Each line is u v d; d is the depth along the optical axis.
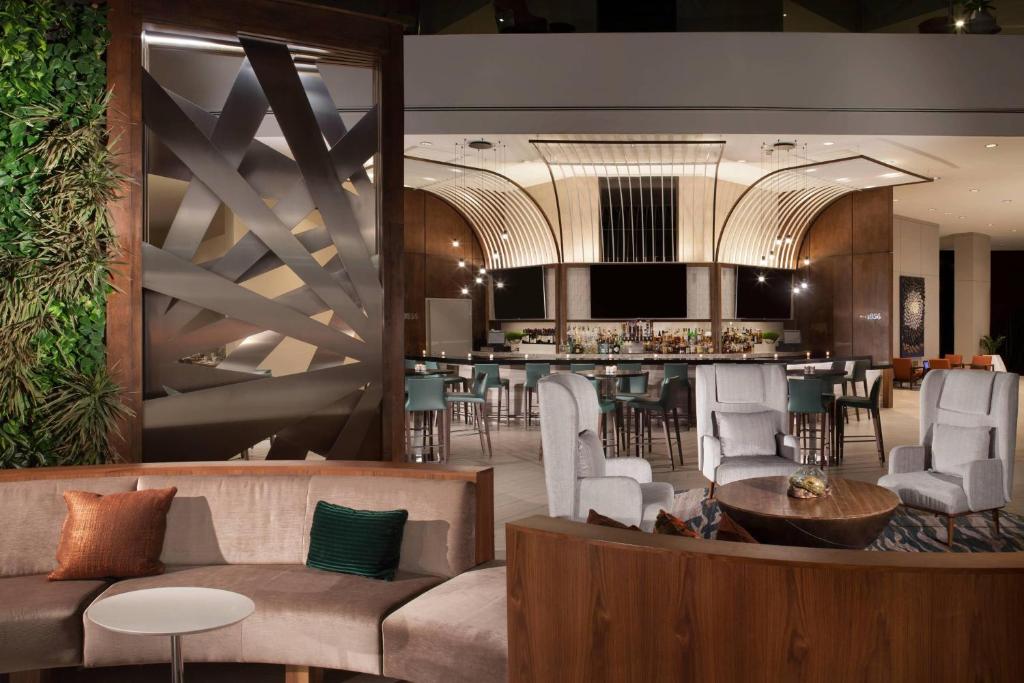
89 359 4.36
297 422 4.99
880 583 1.70
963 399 5.18
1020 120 8.65
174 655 2.55
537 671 2.04
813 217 13.74
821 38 8.62
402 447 5.30
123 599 2.67
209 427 4.70
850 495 4.28
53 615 2.98
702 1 9.13
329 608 2.96
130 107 4.44
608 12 9.12
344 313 5.11
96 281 4.28
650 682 1.89
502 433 10.05
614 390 8.78
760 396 6.04
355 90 8.33
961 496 4.77
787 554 1.81
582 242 12.95
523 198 13.07
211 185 4.69
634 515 4.04
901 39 8.62
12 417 4.19
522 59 8.66
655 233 13.00
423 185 12.73
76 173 4.25
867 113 8.62
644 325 13.14
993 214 15.13
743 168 11.12
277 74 4.89
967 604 1.67
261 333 5.19
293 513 3.59
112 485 3.62
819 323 13.80
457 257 14.22
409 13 9.18
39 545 3.46
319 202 5.02
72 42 4.32
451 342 13.93
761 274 13.37
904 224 15.70
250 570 3.42
